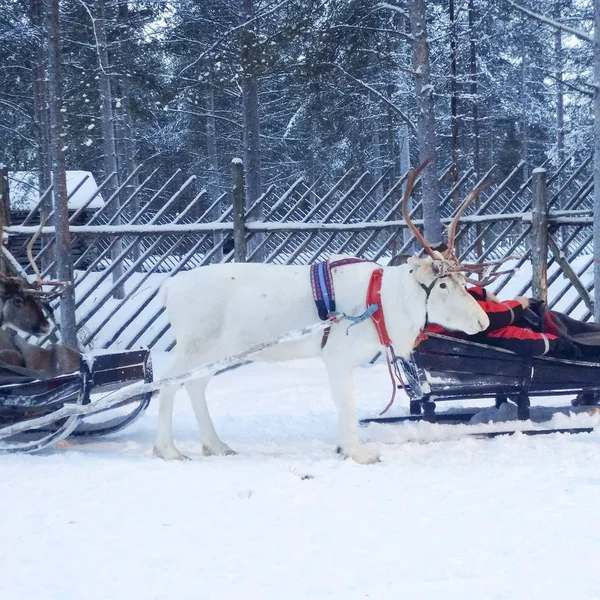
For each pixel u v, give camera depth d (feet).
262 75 42.83
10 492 16.11
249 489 15.99
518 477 16.40
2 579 11.69
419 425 21.44
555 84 84.79
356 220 36.24
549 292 48.14
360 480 16.61
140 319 42.04
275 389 28.78
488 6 59.67
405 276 18.49
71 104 63.67
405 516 14.08
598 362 20.86
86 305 45.70
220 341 19.74
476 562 11.85
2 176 36.50
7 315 23.11
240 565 12.00
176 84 53.72
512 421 21.45
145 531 13.62
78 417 19.45
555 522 13.48
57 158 33.73
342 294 18.89
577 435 20.33
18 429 18.99
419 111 34.04
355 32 40.73
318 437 21.83
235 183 34.01
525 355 20.44
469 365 20.39
